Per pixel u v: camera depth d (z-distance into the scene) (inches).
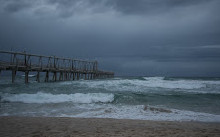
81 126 291.6
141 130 267.0
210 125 311.7
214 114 406.6
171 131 261.4
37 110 439.5
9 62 1045.2
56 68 1376.7
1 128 275.4
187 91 824.3
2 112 416.2
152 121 338.3
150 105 507.2
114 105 507.5
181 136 234.1
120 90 821.9
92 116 384.5
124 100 570.9
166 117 376.5
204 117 375.2
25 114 398.9
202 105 509.4
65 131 258.8
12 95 593.0
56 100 557.6
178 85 1032.8
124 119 353.1
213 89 920.9
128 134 241.6
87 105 502.3
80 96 598.2
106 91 775.7
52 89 794.2
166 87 999.0
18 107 467.8
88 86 948.6
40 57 1237.7
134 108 464.4
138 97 610.9
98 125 300.2
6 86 901.8
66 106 485.1
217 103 539.5
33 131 258.4
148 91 808.9
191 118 367.2
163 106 495.8
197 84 1067.9
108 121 332.8
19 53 1085.8
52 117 363.6
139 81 1213.1
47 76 1331.2
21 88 809.5
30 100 551.5
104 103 537.3
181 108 469.7
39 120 334.0
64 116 383.2
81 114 402.0
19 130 264.4
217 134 246.8
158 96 639.8
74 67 1627.7
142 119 359.3
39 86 904.9
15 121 325.1
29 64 1140.5
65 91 749.9
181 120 350.9
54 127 283.4
